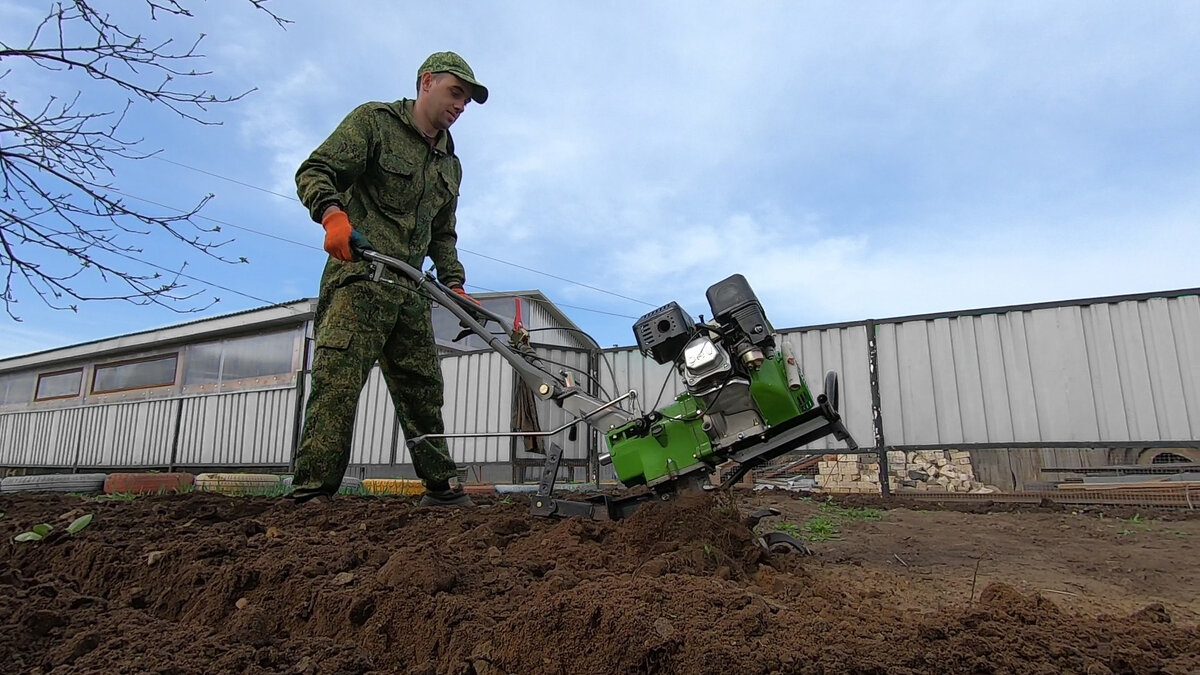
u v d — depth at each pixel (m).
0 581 2.36
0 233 3.21
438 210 4.77
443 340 21.28
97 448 19.33
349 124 4.14
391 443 12.00
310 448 4.09
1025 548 3.80
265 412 15.32
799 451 8.98
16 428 22.52
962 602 2.46
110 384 22.97
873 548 3.75
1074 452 10.48
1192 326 7.21
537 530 3.24
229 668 1.71
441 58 4.43
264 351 19.28
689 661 1.63
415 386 4.75
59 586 2.49
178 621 2.22
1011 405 7.89
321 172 3.90
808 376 8.89
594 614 1.78
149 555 2.63
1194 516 5.55
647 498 3.43
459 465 10.97
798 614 2.00
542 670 1.70
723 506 3.18
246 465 15.18
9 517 3.91
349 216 4.29
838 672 1.56
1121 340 7.51
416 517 3.74
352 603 2.04
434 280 3.77
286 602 2.18
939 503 6.79
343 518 3.62
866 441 8.48
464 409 11.09
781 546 3.32
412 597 2.04
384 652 1.90
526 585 2.26
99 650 1.79
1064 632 1.90
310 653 1.83
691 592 2.05
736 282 3.25
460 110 4.53
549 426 10.31
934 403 8.23
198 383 20.58
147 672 1.65
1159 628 2.00
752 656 1.62
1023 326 7.96
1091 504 6.73
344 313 4.19
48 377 25.11
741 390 3.13
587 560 2.61
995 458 10.67
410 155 4.45
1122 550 3.77
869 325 8.67
